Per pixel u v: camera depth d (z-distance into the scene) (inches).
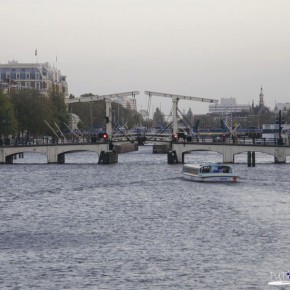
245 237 6284.5
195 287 4904.0
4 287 4909.0
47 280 5049.2
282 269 5285.4
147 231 6589.6
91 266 5378.9
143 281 5027.1
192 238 6269.7
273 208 7859.3
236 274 5172.2
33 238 6299.2
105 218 7283.5
